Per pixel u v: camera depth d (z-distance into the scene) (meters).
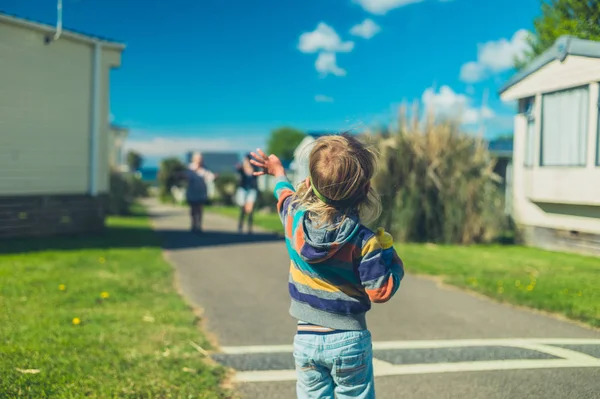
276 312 6.42
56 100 12.00
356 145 2.51
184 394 3.89
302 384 2.57
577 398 3.66
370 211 2.56
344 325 2.45
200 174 14.00
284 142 96.88
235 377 4.34
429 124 13.37
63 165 12.23
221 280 8.25
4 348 4.56
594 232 10.53
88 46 12.61
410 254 10.70
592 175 9.96
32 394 3.71
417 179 13.02
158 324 5.62
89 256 9.48
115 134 39.44
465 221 12.81
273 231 15.20
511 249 11.80
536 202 11.60
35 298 6.42
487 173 13.19
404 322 5.95
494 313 6.26
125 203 24.27
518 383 3.99
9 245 10.43
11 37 11.06
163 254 10.58
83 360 4.42
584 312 5.80
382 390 4.02
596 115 9.81
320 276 2.46
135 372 4.23
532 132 11.71
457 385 4.04
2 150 11.03
